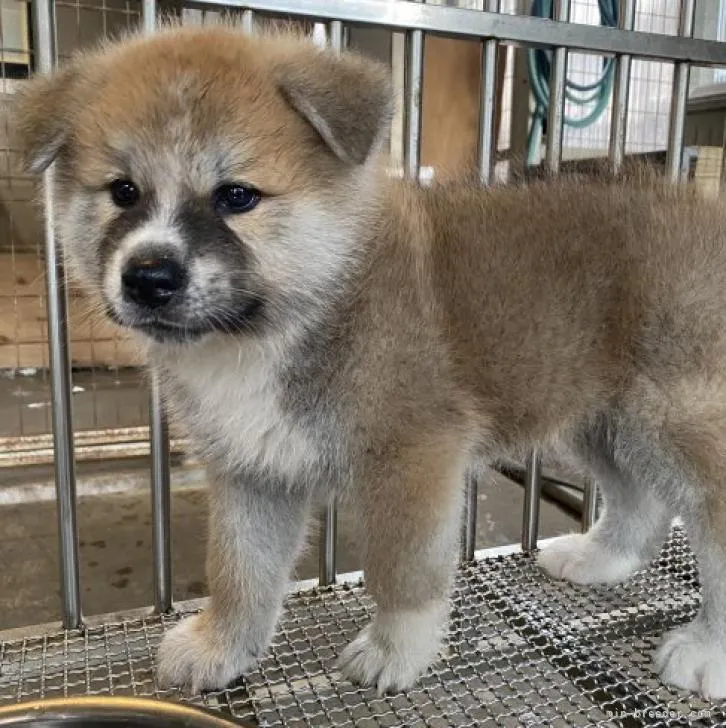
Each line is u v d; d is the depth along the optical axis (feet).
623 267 1.18
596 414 1.27
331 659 1.22
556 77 1.53
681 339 1.16
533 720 1.09
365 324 1.05
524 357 1.16
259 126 0.98
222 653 1.17
